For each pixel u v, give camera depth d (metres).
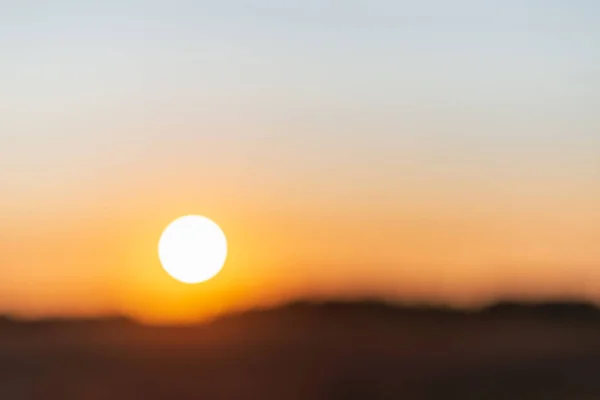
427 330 40.94
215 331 42.50
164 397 29.77
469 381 30.56
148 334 41.03
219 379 31.62
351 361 34.03
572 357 33.19
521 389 29.52
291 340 39.41
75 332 42.56
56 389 30.27
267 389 30.73
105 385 30.75
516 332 39.97
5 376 31.48
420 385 30.02
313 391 30.14
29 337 40.66
